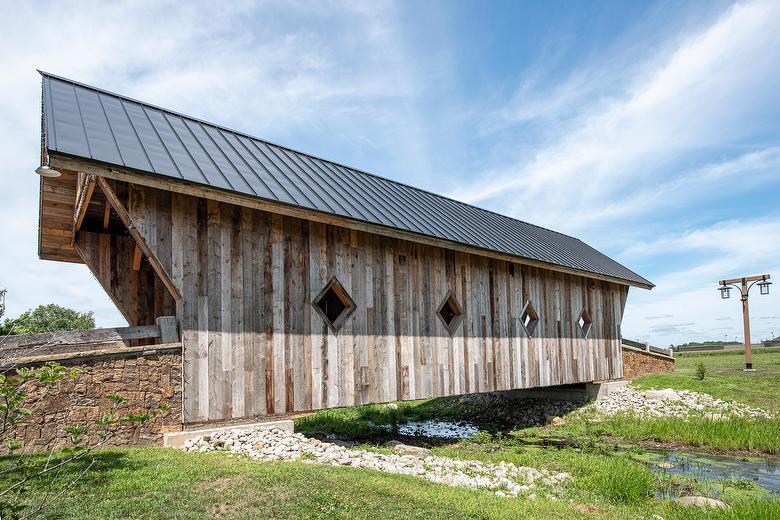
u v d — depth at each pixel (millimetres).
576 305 16438
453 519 4844
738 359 29203
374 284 10211
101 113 8117
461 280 12195
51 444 6145
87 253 11070
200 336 7645
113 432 6656
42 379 3678
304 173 10273
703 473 8594
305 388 8789
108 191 7184
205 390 7574
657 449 10680
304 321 8945
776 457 9891
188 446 6871
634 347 19547
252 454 6684
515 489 6688
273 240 8750
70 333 6941
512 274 13844
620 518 5680
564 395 16969
